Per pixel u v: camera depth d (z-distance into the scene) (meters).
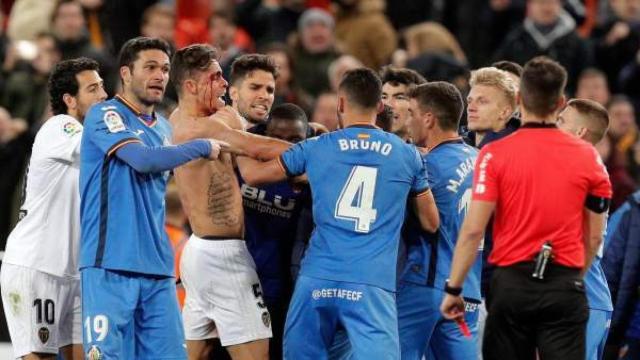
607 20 57.22
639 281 31.66
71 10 49.91
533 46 50.72
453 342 29.45
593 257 26.17
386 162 27.95
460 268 25.69
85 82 30.39
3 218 46.94
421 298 29.05
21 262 29.98
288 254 30.59
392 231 28.05
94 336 28.05
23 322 30.00
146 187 28.44
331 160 27.94
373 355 27.52
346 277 27.64
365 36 54.34
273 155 28.55
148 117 29.12
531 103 25.88
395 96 31.42
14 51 50.69
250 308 29.50
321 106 46.94
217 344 30.64
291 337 28.28
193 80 29.14
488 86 30.02
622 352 33.41
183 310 30.34
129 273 28.22
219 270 29.39
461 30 56.94
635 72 53.34
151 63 28.66
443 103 29.34
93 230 28.28
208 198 29.39
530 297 25.42
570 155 25.67
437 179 29.12
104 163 28.25
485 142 30.22
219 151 28.11
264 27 56.66
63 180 29.98
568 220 25.56
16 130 47.06
